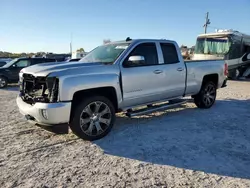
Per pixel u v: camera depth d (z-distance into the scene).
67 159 3.80
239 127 5.45
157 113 6.67
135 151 4.12
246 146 4.36
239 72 17.69
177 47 6.18
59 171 3.43
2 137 4.76
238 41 17.09
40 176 3.29
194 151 4.12
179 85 6.17
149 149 4.20
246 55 17.95
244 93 10.57
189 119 6.07
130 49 5.17
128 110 5.33
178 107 7.41
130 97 5.11
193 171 3.45
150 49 5.56
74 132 4.48
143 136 4.83
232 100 8.80
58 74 4.13
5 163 3.65
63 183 3.12
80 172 3.40
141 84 5.27
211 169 3.51
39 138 4.72
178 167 3.56
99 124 4.64
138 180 3.20
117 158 3.85
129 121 5.88
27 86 4.69
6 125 5.56
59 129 4.26
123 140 4.62
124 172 3.41
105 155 3.96
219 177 3.29
